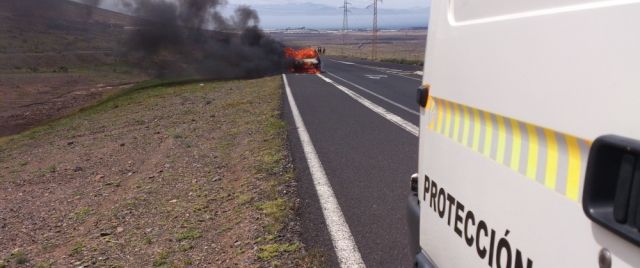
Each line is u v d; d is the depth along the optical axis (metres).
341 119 13.68
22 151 16.42
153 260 5.42
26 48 97.00
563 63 1.74
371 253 4.81
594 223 1.59
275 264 4.66
